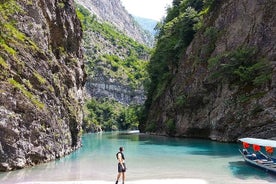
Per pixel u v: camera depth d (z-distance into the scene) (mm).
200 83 56688
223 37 53656
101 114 150125
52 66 33156
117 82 175875
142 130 89312
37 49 30047
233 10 53312
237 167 24266
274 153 25734
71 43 42594
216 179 19922
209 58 55812
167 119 69812
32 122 25281
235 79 47156
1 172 22188
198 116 56594
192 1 81000
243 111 43406
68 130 34688
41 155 26141
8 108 23250
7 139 22781
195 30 65875
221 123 47969
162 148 39688
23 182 19375
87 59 179625
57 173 22281
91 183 19344
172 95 69312
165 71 78750
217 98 50875
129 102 174500
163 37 81500
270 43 44375
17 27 28766
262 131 40375
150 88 87688
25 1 30953
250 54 45625
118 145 45938
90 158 30344
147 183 19250
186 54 66188
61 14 39562
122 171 18438
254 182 18875
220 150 35875
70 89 39062
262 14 47125
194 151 35469
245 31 49406
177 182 19375
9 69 24875
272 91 40438
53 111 29875
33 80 27609
